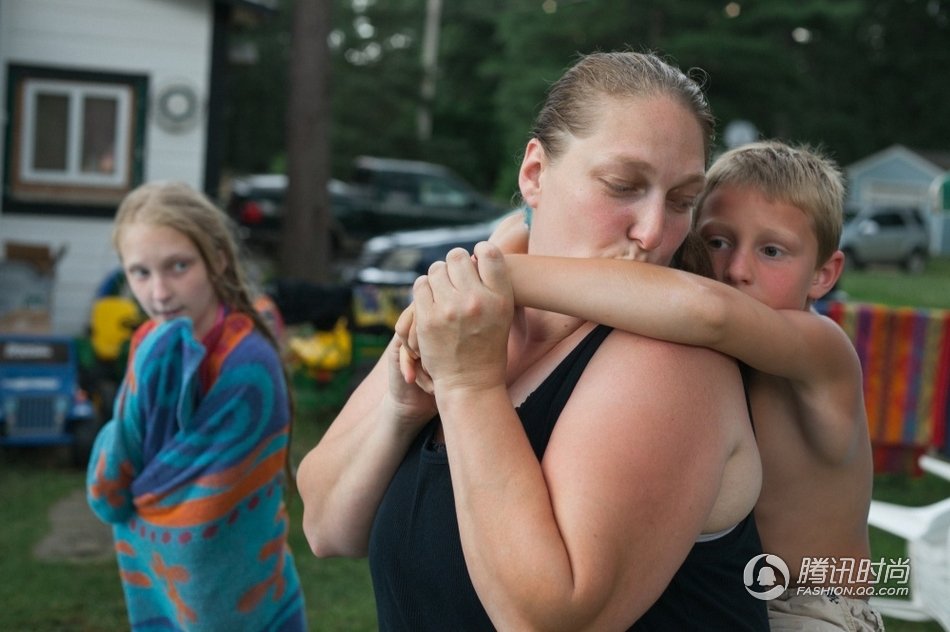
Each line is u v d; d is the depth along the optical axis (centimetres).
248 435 251
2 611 459
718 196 175
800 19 3531
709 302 136
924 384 701
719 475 136
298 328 914
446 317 139
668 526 131
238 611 255
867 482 169
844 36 4553
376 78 4119
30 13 1059
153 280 268
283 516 266
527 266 143
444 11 4903
